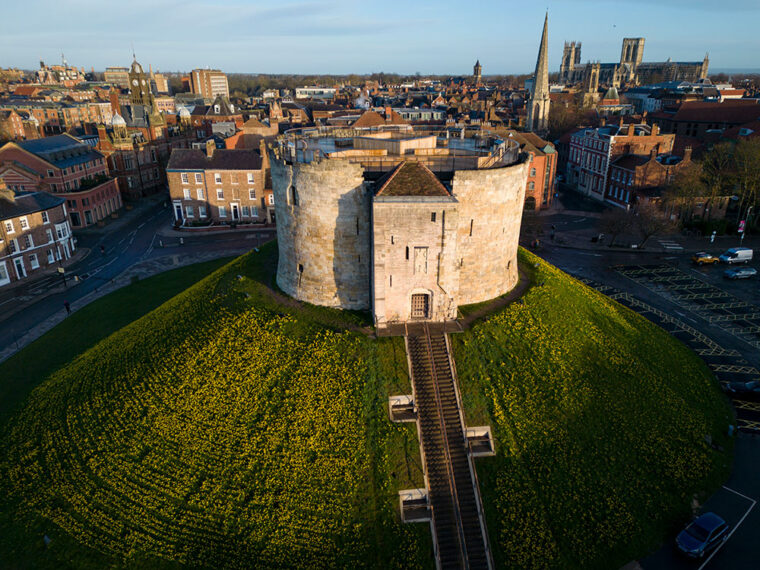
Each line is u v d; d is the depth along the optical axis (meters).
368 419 38.00
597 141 123.38
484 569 31.62
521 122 182.75
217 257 87.06
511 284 52.75
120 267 83.69
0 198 76.50
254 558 31.09
